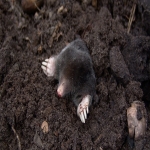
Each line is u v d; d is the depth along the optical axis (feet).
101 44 1.96
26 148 1.82
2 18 2.18
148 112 1.99
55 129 1.80
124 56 2.01
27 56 2.03
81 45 1.94
